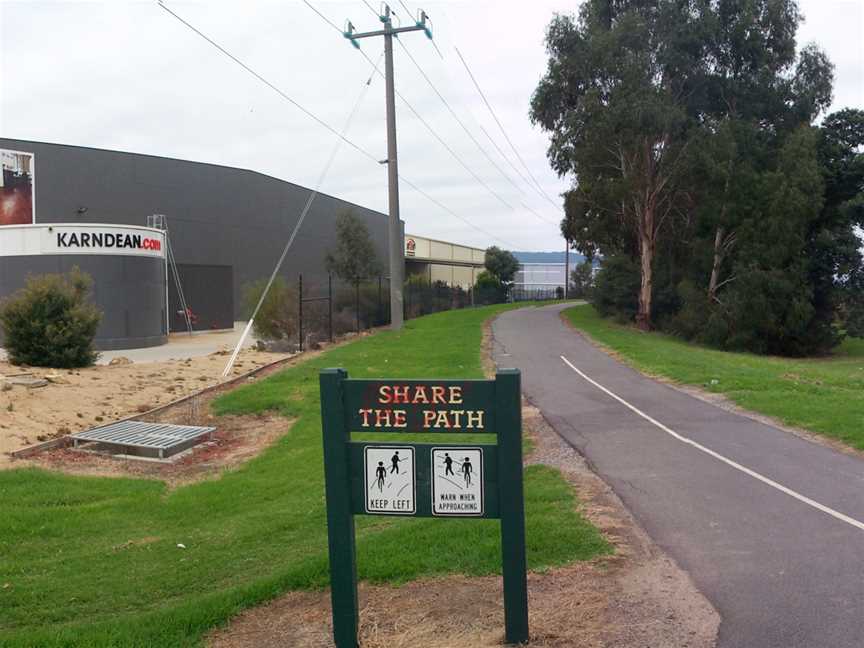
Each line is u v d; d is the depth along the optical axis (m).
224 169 49.38
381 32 31.92
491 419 4.68
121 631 5.27
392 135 32.84
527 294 95.00
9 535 8.59
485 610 5.24
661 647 4.58
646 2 35.56
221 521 9.21
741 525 7.05
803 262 35.75
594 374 19.92
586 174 37.09
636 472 9.35
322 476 10.84
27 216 40.38
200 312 47.50
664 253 42.16
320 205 59.22
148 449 12.87
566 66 36.12
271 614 5.52
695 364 21.16
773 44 36.16
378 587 5.78
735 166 35.41
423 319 43.56
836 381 17.55
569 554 6.27
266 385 18.75
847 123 38.22
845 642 4.60
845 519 7.16
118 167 43.72
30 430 13.55
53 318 20.08
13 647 5.06
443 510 4.76
